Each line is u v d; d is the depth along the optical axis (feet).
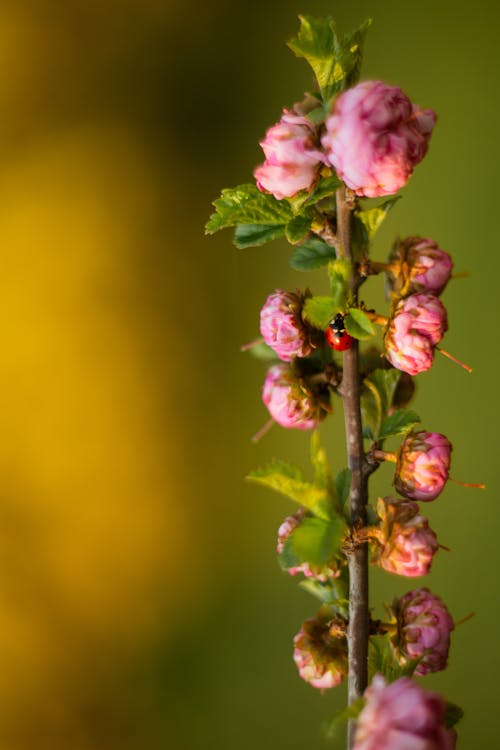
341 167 1.71
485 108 4.02
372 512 1.79
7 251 4.29
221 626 4.32
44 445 4.36
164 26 4.25
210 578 4.38
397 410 1.81
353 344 1.78
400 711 1.65
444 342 4.03
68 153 4.29
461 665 3.90
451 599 3.93
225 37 4.23
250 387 4.37
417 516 1.77
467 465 3.97
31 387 4.34
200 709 4.26
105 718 4.35
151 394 4.38
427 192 4.04
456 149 4.03
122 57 4.27
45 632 4.38
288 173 1.74
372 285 3.93
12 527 4.36
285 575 4.27
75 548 4.40
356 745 1.66
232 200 1.76
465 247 4.00
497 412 3.95
